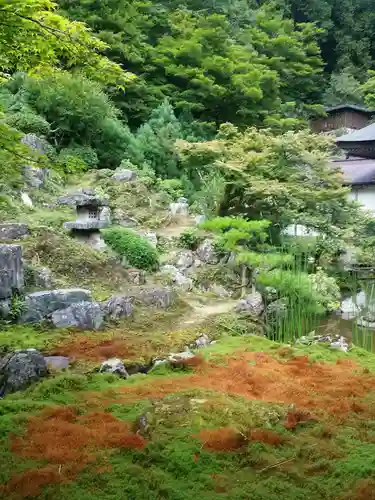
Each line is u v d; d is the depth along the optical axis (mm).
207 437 4941
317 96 41125
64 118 19734
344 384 6848
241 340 9320
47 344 8445
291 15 47000
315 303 11453
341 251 15508
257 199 15461
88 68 5715
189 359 7551
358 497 4043
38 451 4602
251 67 28500
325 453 4812
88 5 24359
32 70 5988
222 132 17844
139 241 13664
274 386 6691
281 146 15719
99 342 8711
